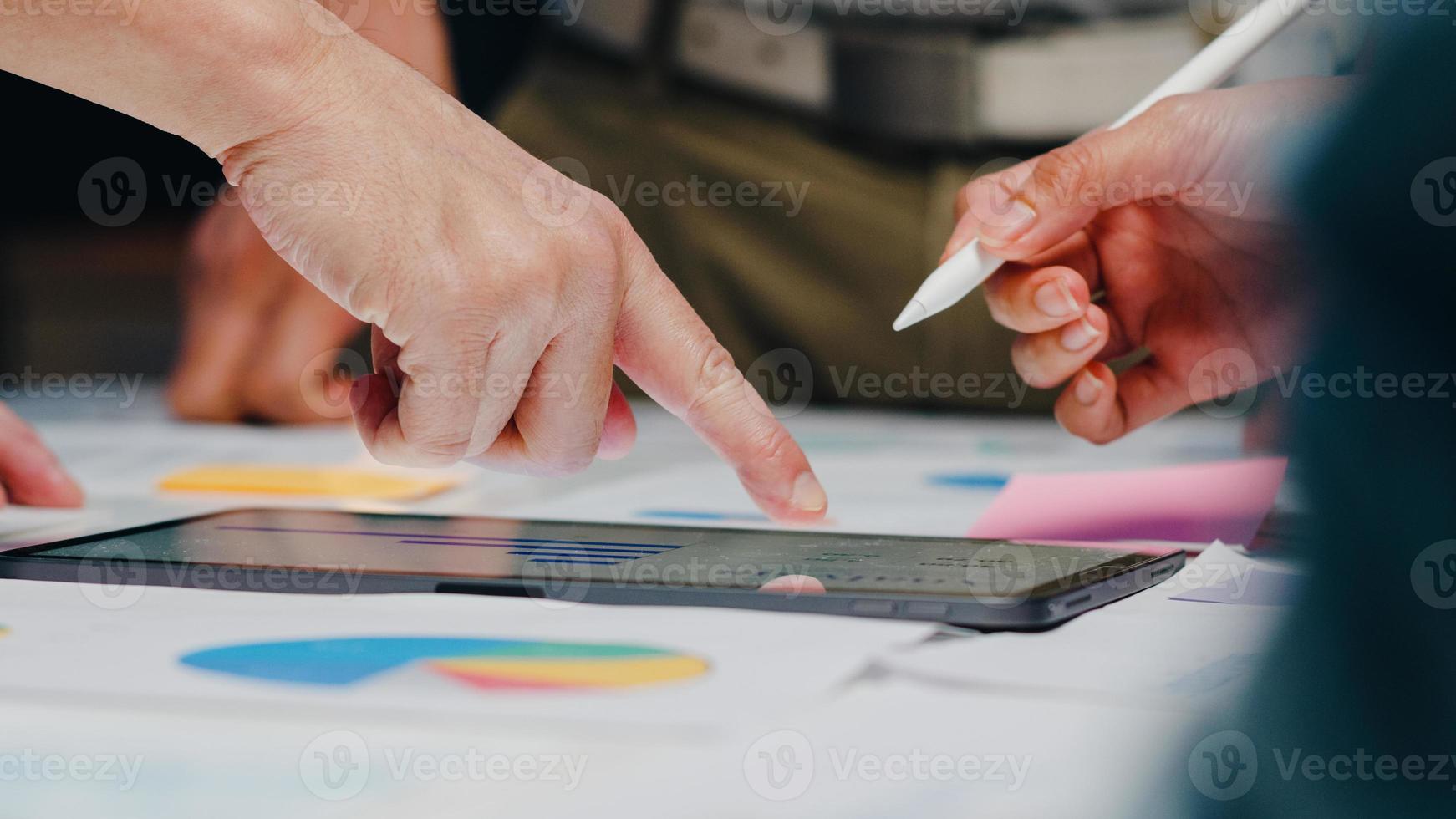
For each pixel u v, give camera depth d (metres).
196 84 0.52
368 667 0.39
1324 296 0.40
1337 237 0.40
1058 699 0.36
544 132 2.15
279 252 0.57
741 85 2.15
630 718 0.34
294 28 0.53
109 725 0.34
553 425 0.62
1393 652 0.37
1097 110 2.08
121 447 1.24
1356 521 0.38
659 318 0.63
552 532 0.64
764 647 0.41
